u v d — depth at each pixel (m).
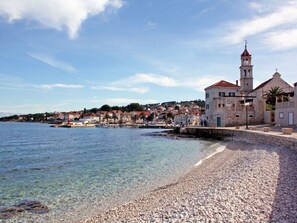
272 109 68.25
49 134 101.56
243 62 82.12
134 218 11.41
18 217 14.06
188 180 19.84
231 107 69.94
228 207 10.86
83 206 15.58
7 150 49.00
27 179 23.31
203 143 51.91
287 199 11.30
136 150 43.91
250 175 16.41
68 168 28.41
